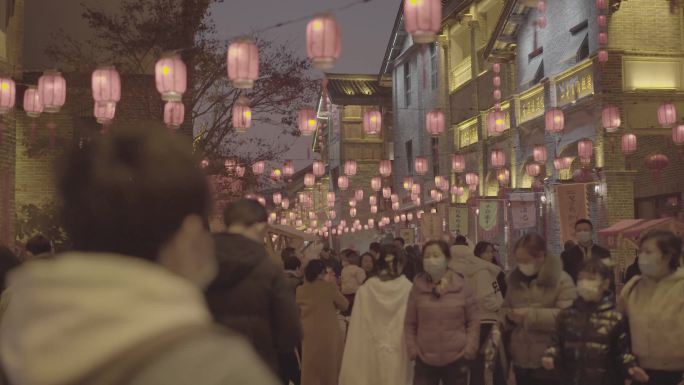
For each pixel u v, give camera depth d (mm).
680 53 20281
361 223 47031
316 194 56312
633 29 20297
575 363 5594
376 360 7633
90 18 18109
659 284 5617
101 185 1047
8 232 13461
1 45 13859
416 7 8172
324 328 8523
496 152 22719
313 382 8422
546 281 6102
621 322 5520
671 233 5625
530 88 24266
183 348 916
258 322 4359
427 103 36156
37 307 939
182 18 17516
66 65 18812
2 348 999
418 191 32094
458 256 8672
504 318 6332
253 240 4516
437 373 6891
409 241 31656
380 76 43875
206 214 1138
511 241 23375
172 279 1007
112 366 899
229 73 9812
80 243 1070
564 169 21766
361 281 11859
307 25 8719
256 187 19047
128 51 17750
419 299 6965
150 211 1058
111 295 941
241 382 920
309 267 8656
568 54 22156
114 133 1108
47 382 903
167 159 1083
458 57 33656
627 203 19594
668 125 16734
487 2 29578
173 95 10609
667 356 5520
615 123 16984
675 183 23062
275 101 18016
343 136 47219
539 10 22609
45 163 17281
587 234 9625
